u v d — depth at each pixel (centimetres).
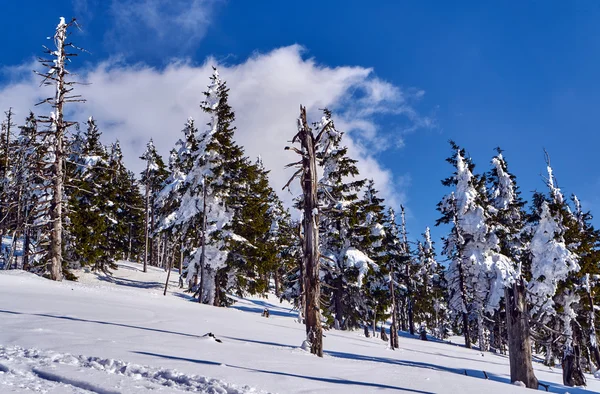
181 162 4328
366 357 1591
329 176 3362
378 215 3759
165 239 5838
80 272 3828
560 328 2391
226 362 790
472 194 3306
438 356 2359
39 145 2609
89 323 1151
